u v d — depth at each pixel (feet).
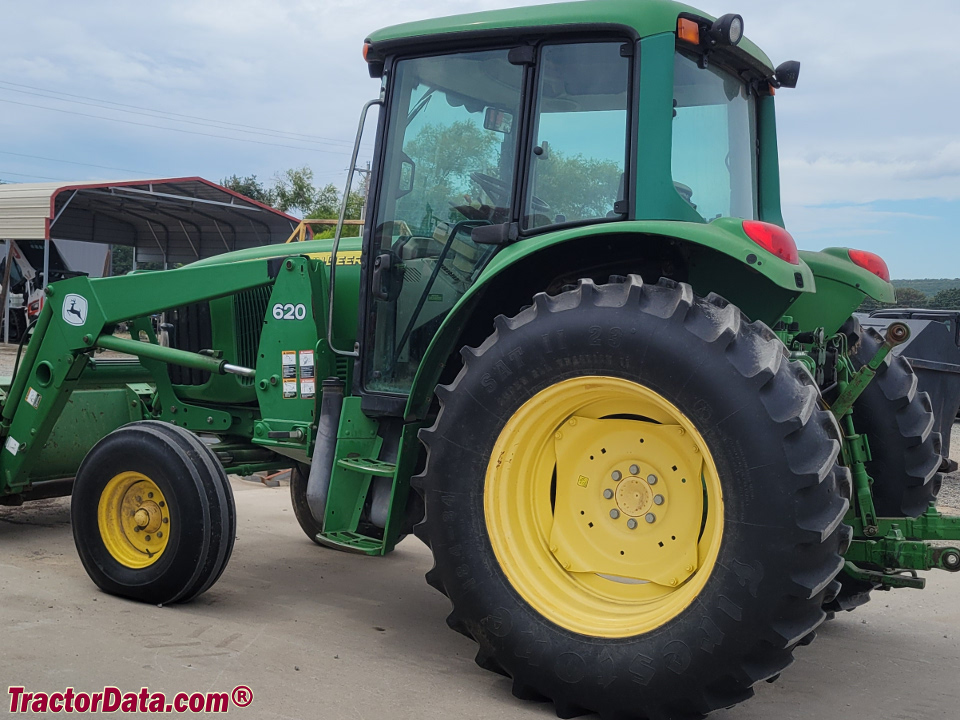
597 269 10.84
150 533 12.65
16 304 60.70
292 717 8.75
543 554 9.87
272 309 13.34
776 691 10.32
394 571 15.33
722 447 8.45
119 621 11.48
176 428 12.74
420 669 10.45
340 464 11.67
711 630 8.38
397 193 12.00
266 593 13.53
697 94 11.10
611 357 9.06
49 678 9.37
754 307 10.33
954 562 10.01
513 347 9.58
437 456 9.91
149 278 14.16
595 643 8.98
